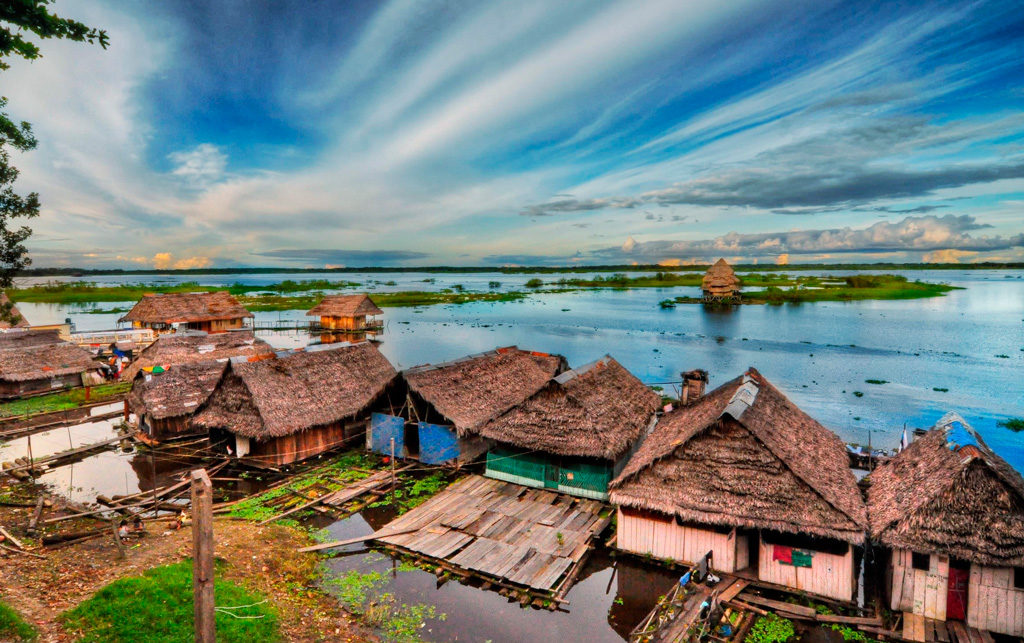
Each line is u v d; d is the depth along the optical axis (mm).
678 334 69750
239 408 26000
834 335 66938
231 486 24391
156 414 28188
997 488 14305
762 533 16516
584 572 17812
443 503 21875
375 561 17891
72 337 55281
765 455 17000
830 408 36062
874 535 14930
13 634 10680
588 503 22031
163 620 12328
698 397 28219
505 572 16703
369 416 30594
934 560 14625
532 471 23703
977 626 14305
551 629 14727
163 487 23703
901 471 18047
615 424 23703
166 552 16734
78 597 13266
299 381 28141
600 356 54844
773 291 123625
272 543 18453
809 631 14609
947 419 19969
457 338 68812
